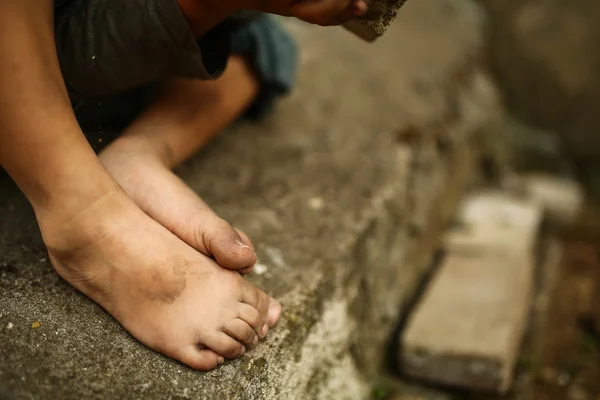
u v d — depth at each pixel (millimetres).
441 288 1041
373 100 1146
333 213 881
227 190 894
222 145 970
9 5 592
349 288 838
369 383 908
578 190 1504
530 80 1580
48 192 616
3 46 585
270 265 782
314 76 1155
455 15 1508
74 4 688
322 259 803
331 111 1089
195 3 647
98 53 673
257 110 980
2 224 739
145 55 678
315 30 1292
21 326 638
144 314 634
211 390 629
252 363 665
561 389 970
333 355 806
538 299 1113
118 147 724
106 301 649
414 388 937
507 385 920
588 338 1062
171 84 777
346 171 963
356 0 605
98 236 629
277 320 703
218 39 724
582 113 1568
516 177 1512
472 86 1466
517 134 1584
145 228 640
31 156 603
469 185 1389
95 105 733
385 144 1046
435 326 957
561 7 1538
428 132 1174
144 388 612
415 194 1085
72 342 632
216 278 642
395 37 1365
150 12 652
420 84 1250
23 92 590
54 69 618
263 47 863
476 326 956
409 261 1067
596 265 1234
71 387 597
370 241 894
